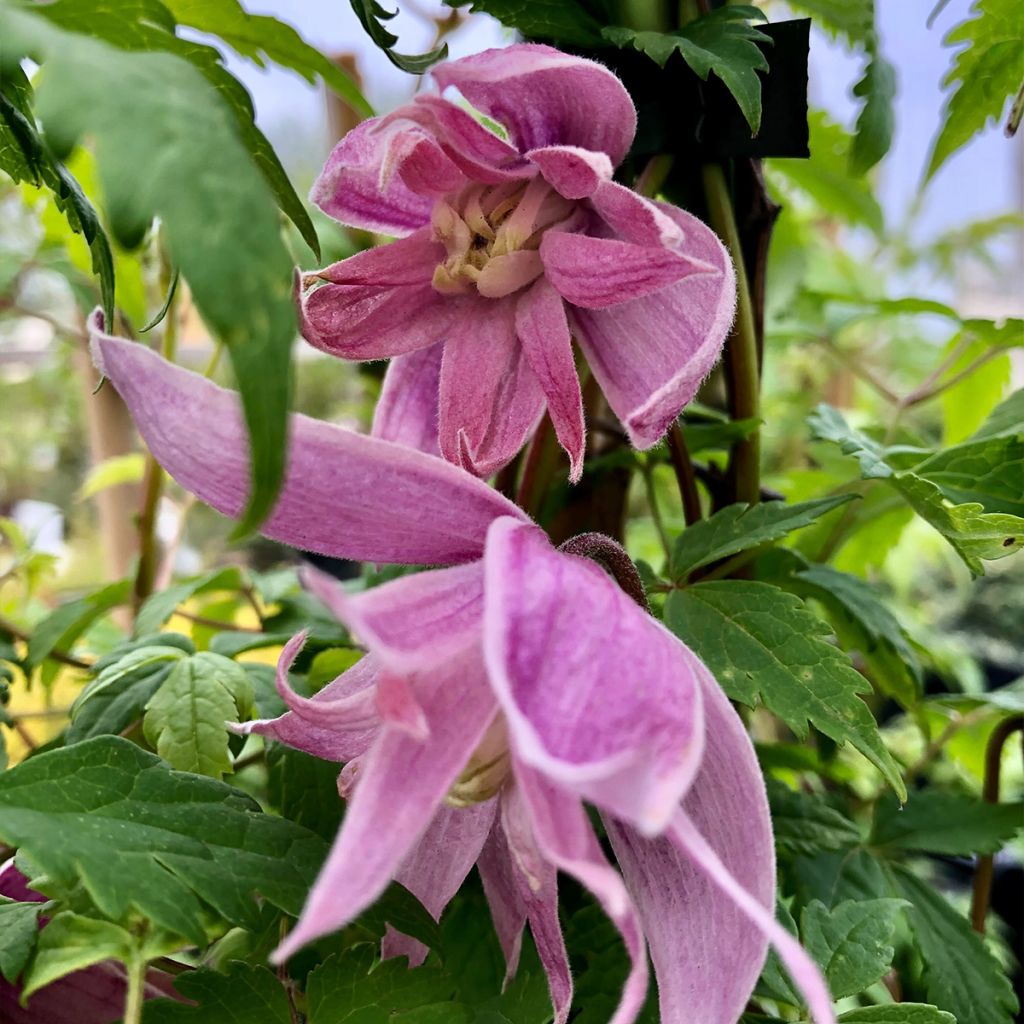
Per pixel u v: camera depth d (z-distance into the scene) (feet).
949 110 0.57
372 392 0.96
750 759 0.33
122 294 0.77
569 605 0.31
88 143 0.32
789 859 0.60
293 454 0.33
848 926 0.46
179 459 0.33
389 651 0.28
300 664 0.59
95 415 1.10
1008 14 0.53
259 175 0.27
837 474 0.86
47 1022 0.40
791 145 0.50
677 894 0.36
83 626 0.69
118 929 0.37
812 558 0.79
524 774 0.30
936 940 0.57
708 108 0.52
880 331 1.45
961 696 0.67
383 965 0.40
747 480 0.61
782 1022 0.46
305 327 0.41
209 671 0.51
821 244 1.32
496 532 0.32
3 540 1.08
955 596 1.63
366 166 0.42
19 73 0.40
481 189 0.42
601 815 0.38
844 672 0.45
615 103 0.40
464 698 0.32
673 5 0.53
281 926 0.46
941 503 0.52
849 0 0.56
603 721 0.29
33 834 0.34
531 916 0.37
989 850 0.61
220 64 0.38
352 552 0.36
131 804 0.37
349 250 0.74
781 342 1.01
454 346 0.44
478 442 0.43
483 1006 0.44
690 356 0.40
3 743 0.55
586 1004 0.46
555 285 0.42
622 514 0.68
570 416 0.42
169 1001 0.39
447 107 0.38
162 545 0.98
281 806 0.48
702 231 0.40
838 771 0.74
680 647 0.34
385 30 0.46
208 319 0.25
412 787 0.30
